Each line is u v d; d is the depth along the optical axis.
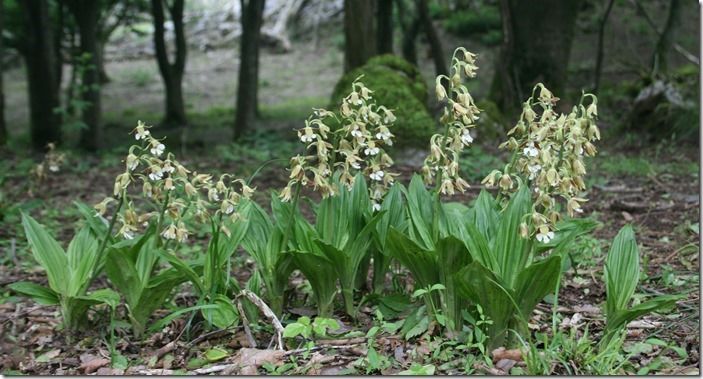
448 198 7.41
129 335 3.73
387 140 3.40
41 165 7.14
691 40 18.20
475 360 3.18
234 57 26.72
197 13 30.19
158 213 3.56
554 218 2.99
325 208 3.62
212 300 3.51
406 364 3.25
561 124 3.00
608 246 5.39
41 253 3.62
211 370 3.24
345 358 3.33
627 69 17.75
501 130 11.13
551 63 12.27
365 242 3.62
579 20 20.95
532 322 3.72
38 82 13.20
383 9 14.23
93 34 13.44
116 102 21.48
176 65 16.77
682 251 5.00
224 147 11.53
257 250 3.70
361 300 3.95
